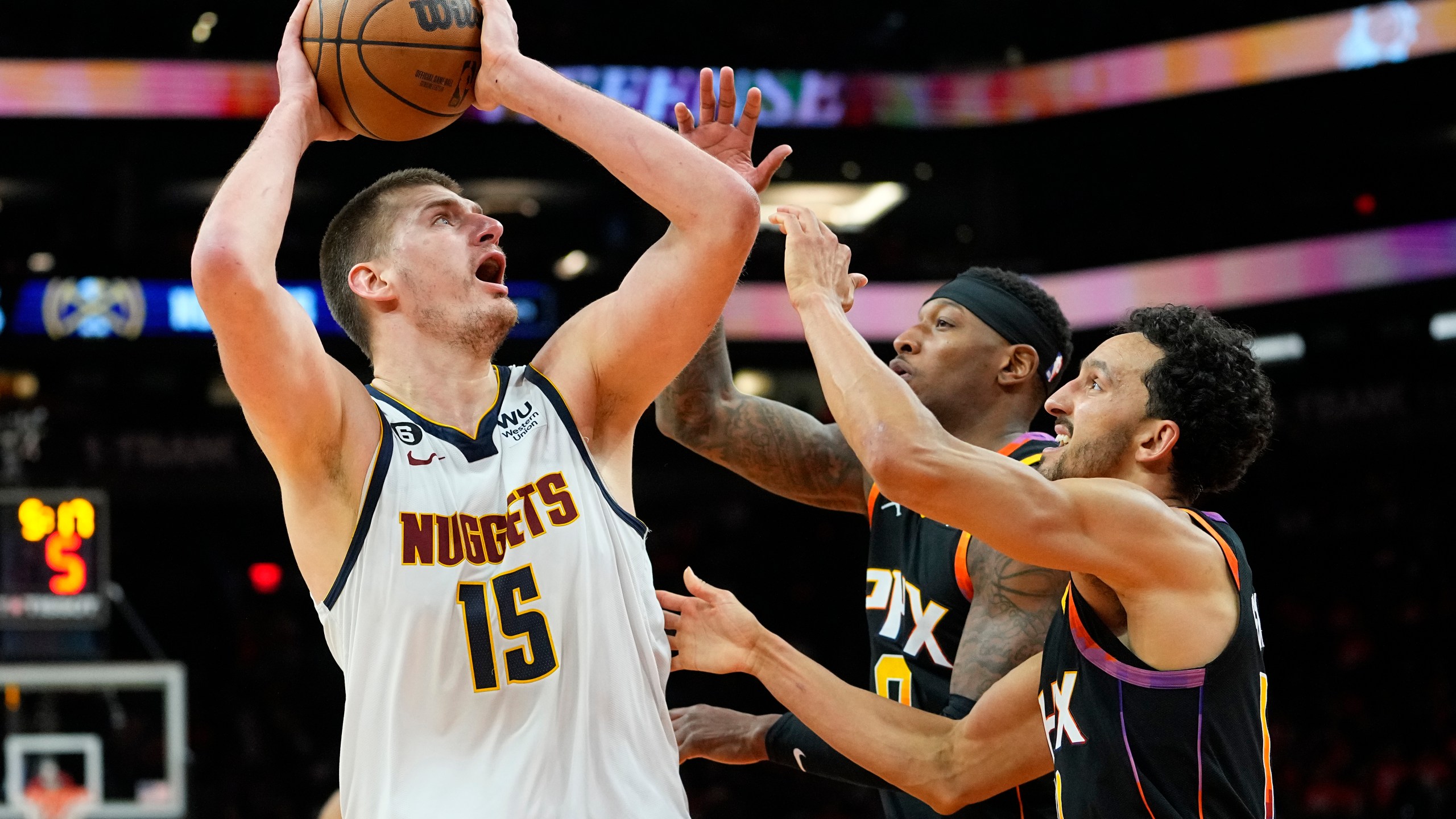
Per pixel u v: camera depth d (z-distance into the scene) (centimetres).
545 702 210
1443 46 1458
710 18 1549
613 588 220
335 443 217
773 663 279
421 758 207
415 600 211
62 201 1636
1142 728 235
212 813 1298
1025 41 1606
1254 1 1535
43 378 1395
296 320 210
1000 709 264
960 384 330
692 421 343
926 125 1568
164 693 881
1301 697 1397
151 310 1388
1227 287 1515
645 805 211
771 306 1482
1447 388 1473
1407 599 1455
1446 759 1215
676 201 225
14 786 877
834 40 1583
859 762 272
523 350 1463
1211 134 1630
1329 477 1580
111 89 1400
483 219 242
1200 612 236
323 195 1623
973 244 1620
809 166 1675
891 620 319
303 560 221
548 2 1556
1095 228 1725
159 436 1413
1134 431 257
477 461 222
